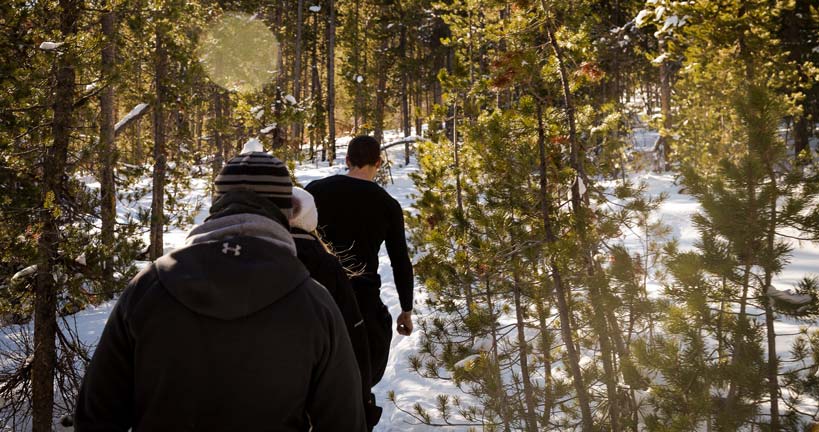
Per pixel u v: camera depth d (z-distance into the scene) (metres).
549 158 4.34
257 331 1.42
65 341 6.82
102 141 7.11
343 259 3.15
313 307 1.51
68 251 6.59
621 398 4.13
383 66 41.50
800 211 3.05
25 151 6.73
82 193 7.22
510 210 4.38
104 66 6.97
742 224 3.16
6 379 6.94
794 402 3.46
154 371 1.39
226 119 18.92
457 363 4.74
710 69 14.83
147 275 1.47
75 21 7.13
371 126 31.70
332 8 36.25
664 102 25.72
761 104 3.25
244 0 29.42
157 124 14.32
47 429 6.57
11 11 6.53
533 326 4.66
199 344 1.38
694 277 3.29
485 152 4.46
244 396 1.39
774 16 15.33
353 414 1.60
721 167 3.29
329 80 35.34
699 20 14.27
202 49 17.73
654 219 11.29
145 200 20.20
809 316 3.14
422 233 6.55
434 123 7.47
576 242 4.04
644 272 4.46
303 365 1.47
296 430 1.49
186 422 1.38
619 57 23.14
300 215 2.45
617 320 4.28
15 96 6.57
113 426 1.45
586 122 4.39
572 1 4.41
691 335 3.26
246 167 1.72
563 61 4.31
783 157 3.15
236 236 1.52
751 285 3.36
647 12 15.05
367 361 2.65
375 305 3.16
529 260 4.20
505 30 4.74
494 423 4.74
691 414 3.15
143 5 9.95
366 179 3.30
